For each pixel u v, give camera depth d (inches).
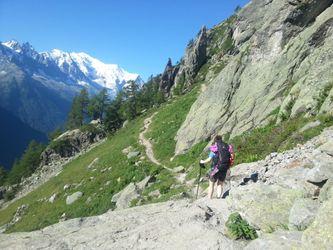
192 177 1321.4
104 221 579.2
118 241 474.9
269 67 1418.6
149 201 1327.5
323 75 1047.6
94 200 1792.6
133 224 537.0
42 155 4840.1
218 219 513.3
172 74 5428.2
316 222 348.2
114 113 4945.9
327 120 869.2
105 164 2293.3
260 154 1011.9
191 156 1605.6
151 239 465.7
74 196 1977.1
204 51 4781.0
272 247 365.1
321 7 1396.4
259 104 1342.3
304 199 449.4
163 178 1499.8
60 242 491.2
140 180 1715.1
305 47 1270.9
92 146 4224.9
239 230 449.7
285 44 1440.7
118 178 1894.7
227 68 1704.0
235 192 538.6
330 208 350.0
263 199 494.3
